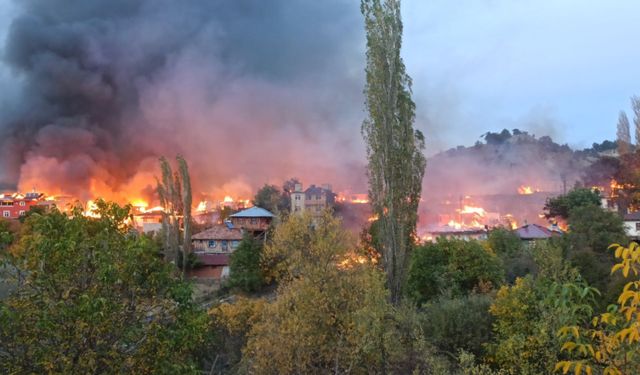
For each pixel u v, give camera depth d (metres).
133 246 7.66
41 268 7.15
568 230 29.30
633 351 3.79
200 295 37.62
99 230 7.82
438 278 22.98
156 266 8.16
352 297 14.21
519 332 11.67
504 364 11.56
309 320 13.77
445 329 14.45
